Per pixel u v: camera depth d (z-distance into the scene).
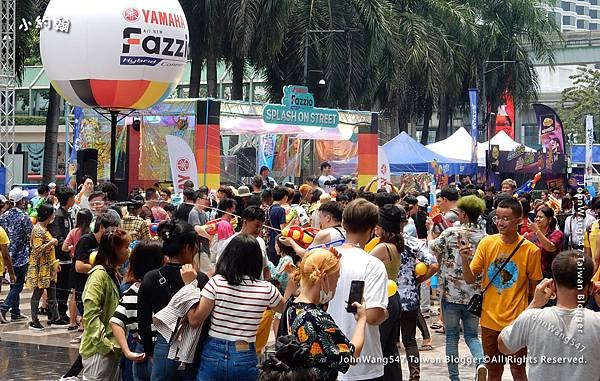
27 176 58.19
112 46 19.80
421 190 33.50
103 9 19.81
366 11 44.31
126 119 27.84
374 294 7.55
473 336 11.34
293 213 16.66
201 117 25.78
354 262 7.66
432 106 57.03
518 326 6.77
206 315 8.07
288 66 44.53
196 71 41.66
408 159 36.34
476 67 59.31
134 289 8.97
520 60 60.31
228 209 14.81
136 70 20.05
